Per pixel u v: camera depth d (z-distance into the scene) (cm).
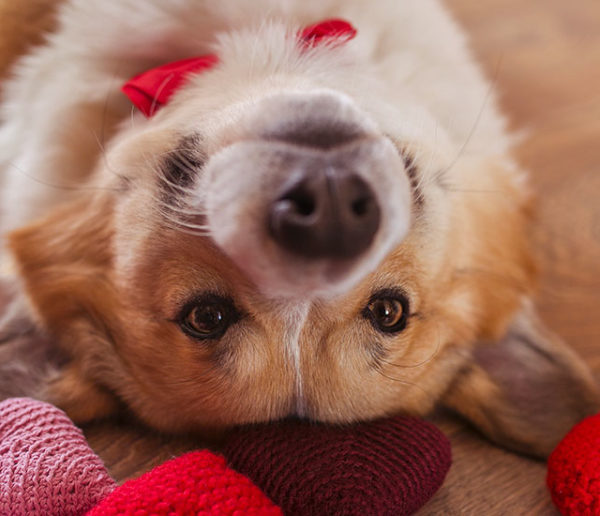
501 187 47
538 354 46
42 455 38
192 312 39
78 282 43
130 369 42
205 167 38
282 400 40
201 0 45
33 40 49
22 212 46
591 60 74
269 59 42
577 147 65
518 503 42
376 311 39
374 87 44
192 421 42
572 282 55
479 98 51
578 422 43
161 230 39
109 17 46
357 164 35
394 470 38
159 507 35
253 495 36
